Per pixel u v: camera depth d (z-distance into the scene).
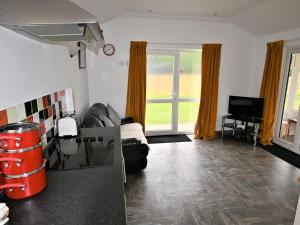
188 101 4.77
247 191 2.59
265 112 4.21
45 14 0.98
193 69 4.65
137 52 4.15
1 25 1.04
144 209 2.24
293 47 3.85
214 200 2.41
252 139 4.49
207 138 4.58
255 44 4.67
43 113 1.71
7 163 0.95
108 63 4.22
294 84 4.01
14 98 1.27
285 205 2.32
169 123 4.84
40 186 1.04
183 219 2.11
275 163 3.40
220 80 4.69
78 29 1.14
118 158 1.46
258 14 3.72
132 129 3.66
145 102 4.39
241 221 2.08
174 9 3.66
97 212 0.90
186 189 2.62
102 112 3.31
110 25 4.07
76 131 1.95
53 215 0.88
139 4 3.39
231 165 3.31
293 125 4.07
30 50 1.50
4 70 1.17
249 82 4.85
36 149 1.00
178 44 4.35
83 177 1.19
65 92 2.38
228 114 4.84
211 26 4.39
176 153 3.77
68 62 2.52
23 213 0.90
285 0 3.02
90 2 2.84
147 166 3.23
